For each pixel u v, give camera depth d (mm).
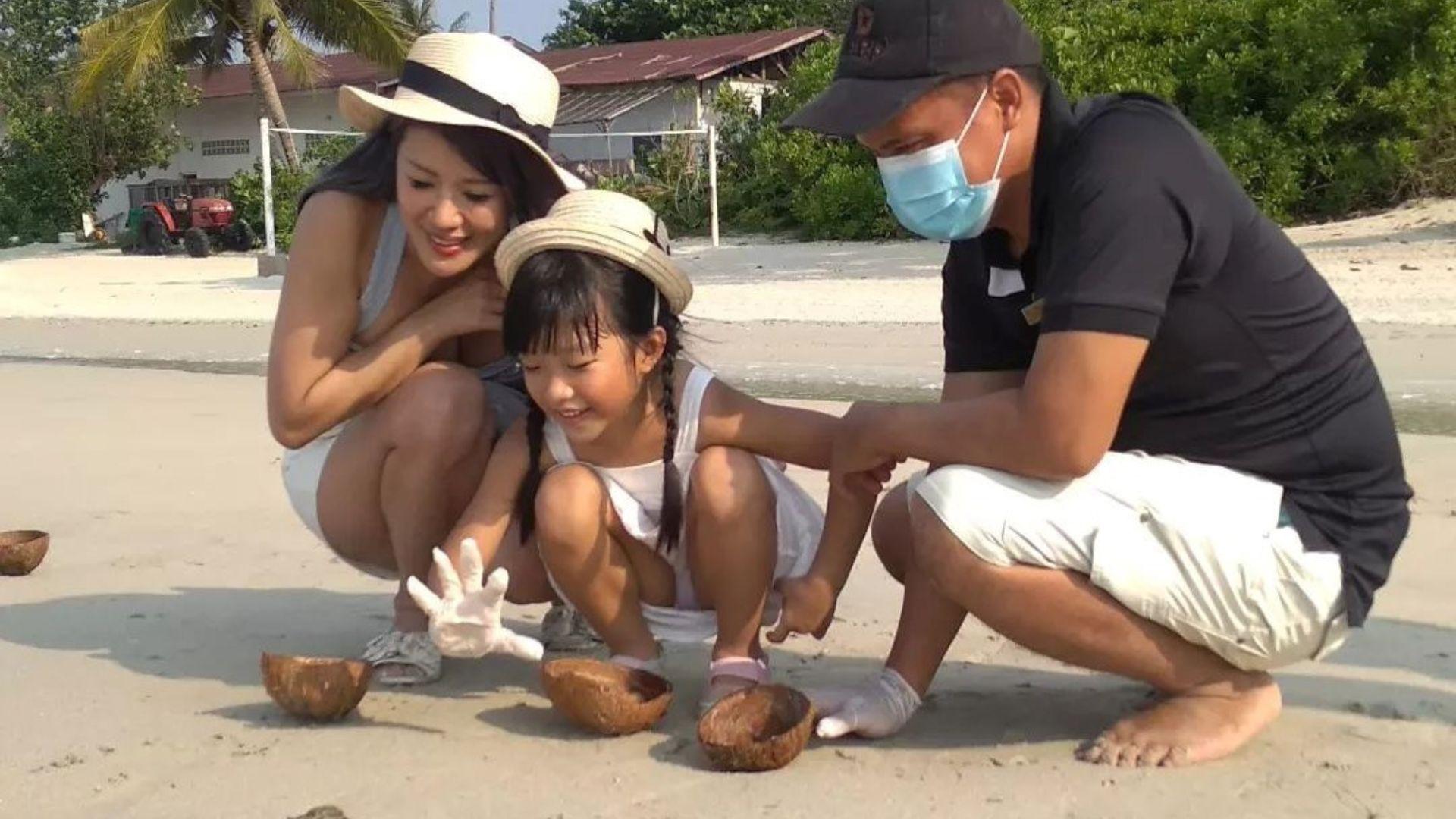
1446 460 5254
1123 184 2482
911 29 2568
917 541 2670
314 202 3137
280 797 2562
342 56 36906
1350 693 3033
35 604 3939
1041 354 2521
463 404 3109
